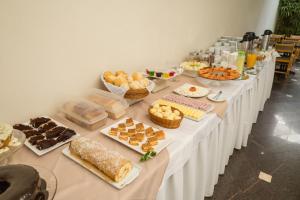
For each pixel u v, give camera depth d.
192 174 1.06
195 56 2.09
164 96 1.38
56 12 1.01
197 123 1.08
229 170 1.77
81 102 1.11
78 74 1.21
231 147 1.81
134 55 1.55
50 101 1.11
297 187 1.62
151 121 1.08
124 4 1.35
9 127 0.79
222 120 1.33
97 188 0.67
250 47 2.31
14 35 0.90
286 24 6.09
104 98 1.16
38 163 0.77
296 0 5.87
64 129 0.95
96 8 1.19
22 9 0.90
